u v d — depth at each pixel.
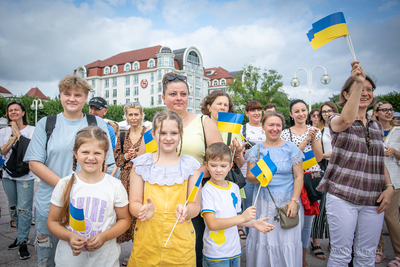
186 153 2.39
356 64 2.19
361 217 2.51
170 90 2.47
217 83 69.00
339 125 2.45
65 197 2.00
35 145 2.33
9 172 3.51
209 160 2.36
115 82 62.38
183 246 2.02
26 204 3.50
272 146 2.93
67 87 2.38
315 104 25.52
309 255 3.71
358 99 2.22
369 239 2.50
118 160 3.61
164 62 56.78
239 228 4.43
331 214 2.55
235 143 2.60
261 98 43.34
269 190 2.77
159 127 2.05
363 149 2.46
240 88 44.31
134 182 2.15
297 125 3.83
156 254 2.00
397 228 3.37
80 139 2.01
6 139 4.04
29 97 24.31
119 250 2.18
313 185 3.07
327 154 3.79
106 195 2.07
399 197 3.43
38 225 2.29
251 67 44.72
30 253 3.61
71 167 2.38
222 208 2.35
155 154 2.21
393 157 3.50
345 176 2.47
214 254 2.31
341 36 2.26
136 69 60.03
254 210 2.16
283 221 2.59
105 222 2.06
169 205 2.03
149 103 58.12
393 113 3.87
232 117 2.64
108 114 34.72
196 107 62.62
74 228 1.82
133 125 3.79
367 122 2.55
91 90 2.57
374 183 2.44
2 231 4.43
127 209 2.17
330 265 2.55
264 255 2.72
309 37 2.47
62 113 2.52
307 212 3.10
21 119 4.15
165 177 2.06
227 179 2.82
